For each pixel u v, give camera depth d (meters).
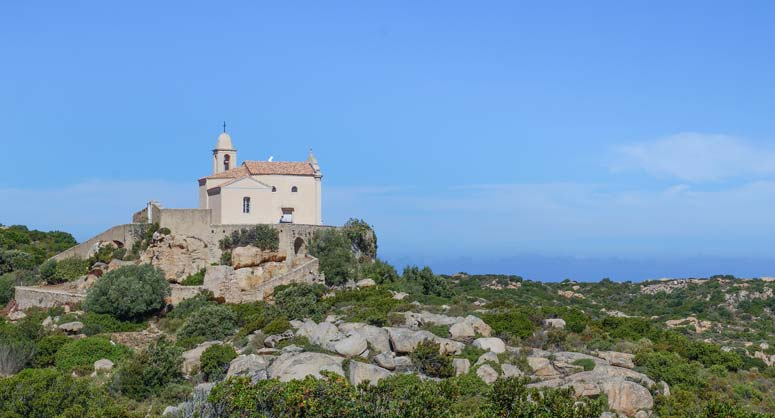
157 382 86.06
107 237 138.00
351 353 87.06
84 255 138.75
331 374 74.75
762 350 111.25
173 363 88.31
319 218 139.38
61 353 98.56
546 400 69.25
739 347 112.50
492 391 72.00
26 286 134.75
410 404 68.44
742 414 68.56
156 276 119.06
